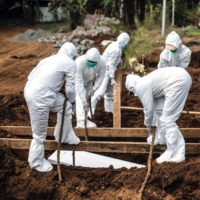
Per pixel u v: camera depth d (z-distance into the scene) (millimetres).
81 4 24438
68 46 7480
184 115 10625
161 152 7938
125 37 9969
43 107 7176
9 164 7605
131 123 10336
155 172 7273
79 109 9352
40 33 23906
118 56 9836
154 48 16875
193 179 7129
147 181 7113
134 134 8742
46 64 7289
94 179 7375
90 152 8992
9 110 10906
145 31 19094
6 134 8805
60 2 25094
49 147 7914
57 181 7355
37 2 28000
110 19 23891
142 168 7625
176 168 7301
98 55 8211
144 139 9531
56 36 22906
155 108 7715
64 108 7379
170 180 7102
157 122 7793
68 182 7332
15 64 17188
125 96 12344
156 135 7840
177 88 7215
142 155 9031
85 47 19344
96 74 9297
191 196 7039
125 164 8445
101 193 7168
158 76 7316
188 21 21734
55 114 10914
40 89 7121
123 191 7105
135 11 21938
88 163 8453
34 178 7395
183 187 7125
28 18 28156
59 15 28281
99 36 21266
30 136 9203
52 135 8852
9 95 12070
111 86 10367
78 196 7129
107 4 24031
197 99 12484
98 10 26016
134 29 21828
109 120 10359
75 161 8508
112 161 8578
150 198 6957
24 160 8180
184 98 7359
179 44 8555
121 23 22859
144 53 16406
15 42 22391
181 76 7219
